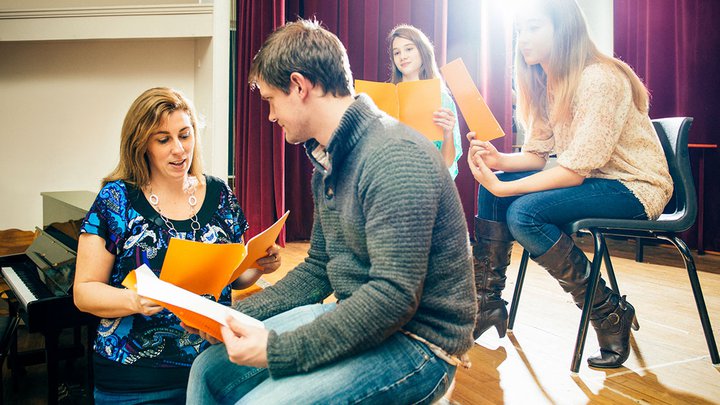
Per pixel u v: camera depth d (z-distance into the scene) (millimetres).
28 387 1943
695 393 1829
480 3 4406
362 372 993
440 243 1025
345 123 1055
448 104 2594
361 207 1043
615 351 2029
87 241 1397
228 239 1527
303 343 979
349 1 4324
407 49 2648
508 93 4422
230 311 1057
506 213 2070
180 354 1412
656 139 2012
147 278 1007
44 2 4441
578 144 1918
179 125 1408
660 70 4363
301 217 4434
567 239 1935
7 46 4332
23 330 2518
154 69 4508
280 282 1340
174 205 1473
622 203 1932
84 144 4520
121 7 3973
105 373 1398
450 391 1841
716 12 4102
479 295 2203
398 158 990
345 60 1128
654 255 4043
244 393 1154
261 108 4176
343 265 1111
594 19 5145
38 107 4430
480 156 2129
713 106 4156
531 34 2021
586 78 1941
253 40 4152
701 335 2361
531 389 1860
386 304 951
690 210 1968
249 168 4219
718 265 3727
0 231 4445
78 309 1517
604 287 2012
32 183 4488
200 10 3928
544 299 2896
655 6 4336
